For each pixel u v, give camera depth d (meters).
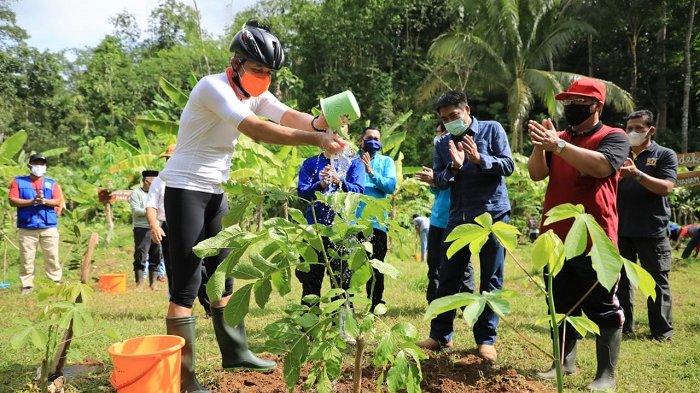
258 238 2.33
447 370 3.81
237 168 8.75
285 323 2.39
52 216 7.78
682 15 23.50
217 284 2.38
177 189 3.16
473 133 4.19
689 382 3.72
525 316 5.70
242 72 3.07
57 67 38.75
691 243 9.30
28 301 6.93
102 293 7.59
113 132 26.77
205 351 4.25
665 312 4.84
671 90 25.86
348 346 4.10
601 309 3.51
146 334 4.95
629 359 4.24
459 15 27.36
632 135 4.93
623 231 5.00
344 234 2.46
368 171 5.04
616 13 23.34
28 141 36.66
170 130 9.77
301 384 3.41
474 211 4.11
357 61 31.06
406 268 9.46
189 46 34.53
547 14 21.94
